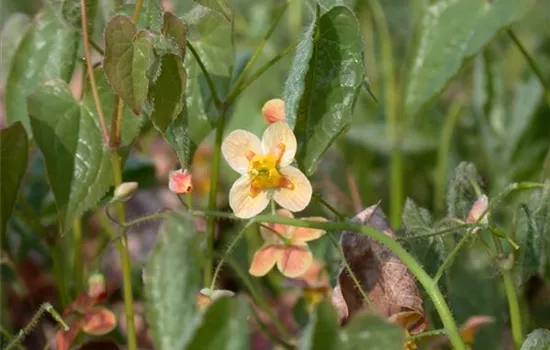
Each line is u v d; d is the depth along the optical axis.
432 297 0.44
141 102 0.44
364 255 0.46
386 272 0.46
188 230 0.41
